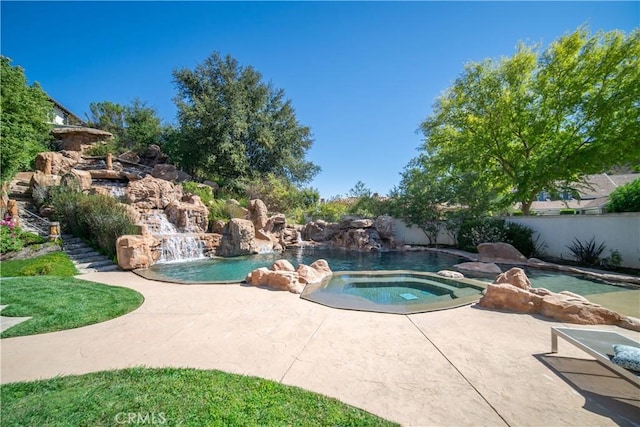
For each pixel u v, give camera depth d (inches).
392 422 103.6
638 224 437.1
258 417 103.1
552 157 633.0
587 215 502.3
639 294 317.7
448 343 176.2
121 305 251.3
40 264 399.9
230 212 802.2
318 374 138.5
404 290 335.9
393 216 925.2
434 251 753.6
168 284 349.1
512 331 195.8
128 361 152.0
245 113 1147.3
